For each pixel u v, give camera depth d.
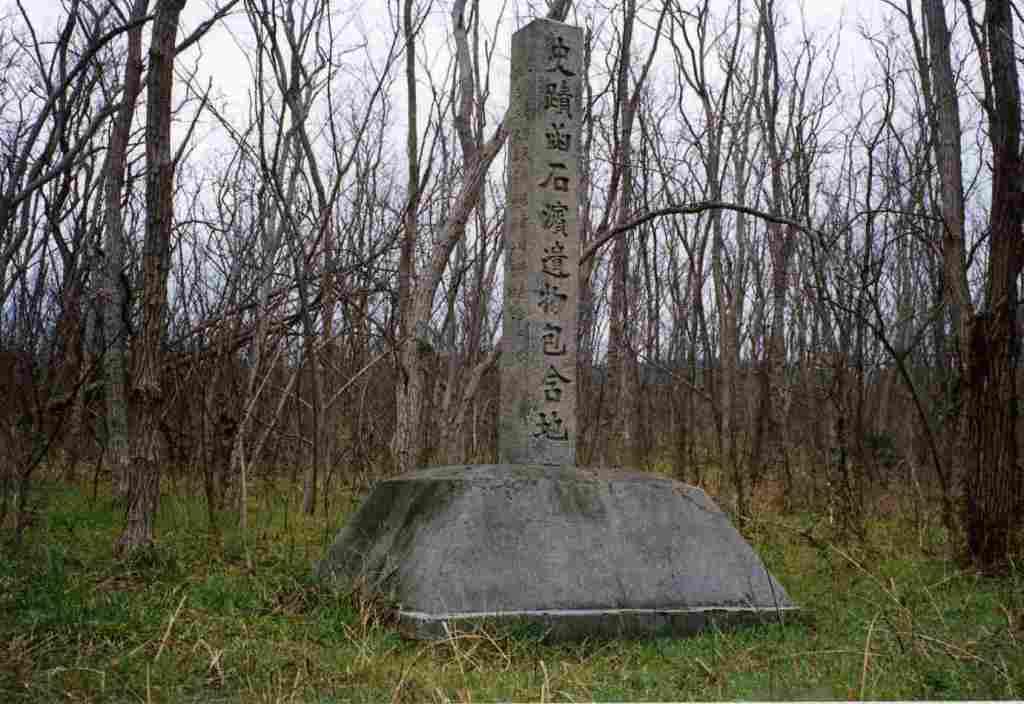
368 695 4.59
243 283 14.61
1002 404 8.17
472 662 5.20
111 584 6.19
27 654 4.77
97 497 10.56
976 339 8.32
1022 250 8.34
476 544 6.06
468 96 10.79
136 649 4.90
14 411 8.30
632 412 17.16
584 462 14.50
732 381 15.90
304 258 11.31
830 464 12.70
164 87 7.12
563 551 6.24
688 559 6.57
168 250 7.20
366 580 6.44
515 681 4.82
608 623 6.05
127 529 6.96
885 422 18.58
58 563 6.41
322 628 5.66
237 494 10.40
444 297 16.55
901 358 10.05
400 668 4.99
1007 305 8.28
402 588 6.04
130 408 7.14
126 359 10.70
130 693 4.50
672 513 6.75
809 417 16.50
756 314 21.47
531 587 6.03
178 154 12.56
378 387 15.14
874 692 4.45
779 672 5.03
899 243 19.39
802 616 6.57
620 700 4.54
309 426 14.88
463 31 11.02
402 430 9.92
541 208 7.18
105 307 10.09
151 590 6.14
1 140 11.63
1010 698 4.34
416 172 11.08
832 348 14.19
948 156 9.41
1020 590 6.29
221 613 5.81
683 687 4.81
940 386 13.70
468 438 16.28
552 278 7.17
